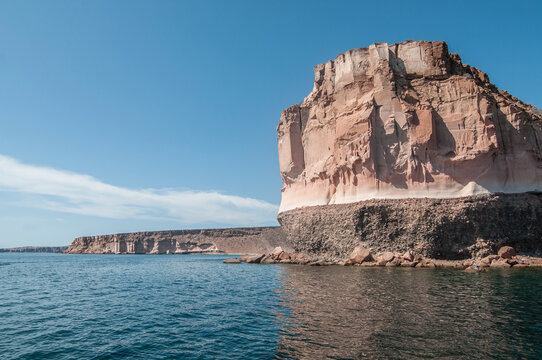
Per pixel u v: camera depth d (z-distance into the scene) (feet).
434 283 67.72
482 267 92.89
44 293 77.82
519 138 120.26
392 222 116.98
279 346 34.50
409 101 127.65
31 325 46.60
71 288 86.53
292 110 174.19
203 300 63.16
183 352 34.60
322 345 33.86
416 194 117.80
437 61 130.41
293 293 63.57
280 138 180.24
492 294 55.93
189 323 46.03
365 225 121.60
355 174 130.82
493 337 34.94
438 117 122.93
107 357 33.73
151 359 32.91
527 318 41.57
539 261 100.48
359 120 129.08
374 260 114.32
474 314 43.47
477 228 108.47
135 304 61.21
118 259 291.58
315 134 159.63
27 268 176.04
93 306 60.13
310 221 142.00
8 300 67.87
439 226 109.60
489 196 110.73
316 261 130.52
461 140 118.62
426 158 119.96
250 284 81.20
